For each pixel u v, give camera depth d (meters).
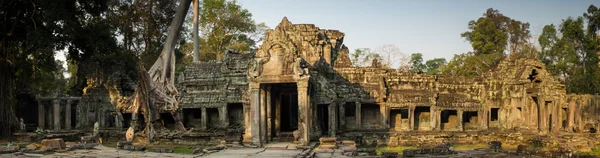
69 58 51.72
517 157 29.27
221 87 52.84
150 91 41.56
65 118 54.03
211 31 85.62
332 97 43.72
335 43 56.00
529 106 52.44
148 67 65.69
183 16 46.16
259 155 28.17
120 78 57.47
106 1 50.47
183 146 40.16
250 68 34.00
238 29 86.25
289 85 37.75
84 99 56.75
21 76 57.03
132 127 41.62
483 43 88.62
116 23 64.56
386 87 52.41
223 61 53.66
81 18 49.56
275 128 37.22
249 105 34.50
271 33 34.12
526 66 53.22
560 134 47.31
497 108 54.97
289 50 33.41
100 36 49.50
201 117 52.53
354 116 52.16
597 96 55.81
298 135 33.22
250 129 34.03
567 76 72.25
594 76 68.81
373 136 47.12
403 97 51.62
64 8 44.44
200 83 53.47
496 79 55.22
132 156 27.92
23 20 46.78
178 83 54.62
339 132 46.81
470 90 55.16
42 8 43.59
